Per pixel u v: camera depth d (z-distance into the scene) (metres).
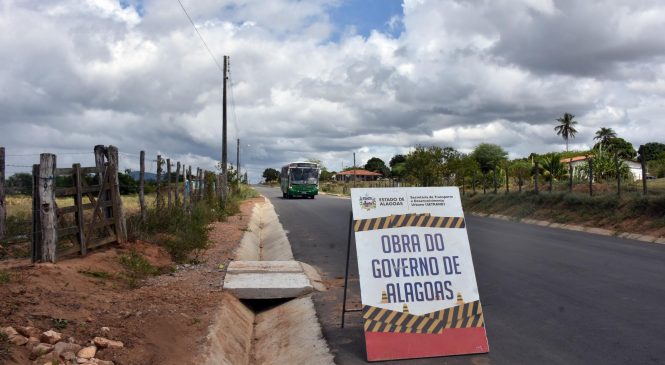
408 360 5.55
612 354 5.46
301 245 14.54
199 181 24.86
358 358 5.64
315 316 7.18
